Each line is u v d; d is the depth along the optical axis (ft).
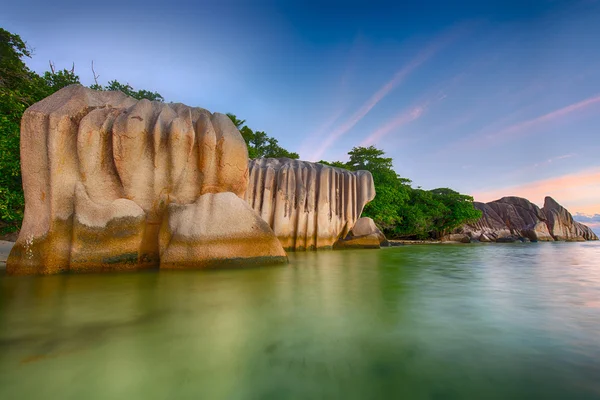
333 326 12.12
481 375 8.41
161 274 22.71
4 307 14.42
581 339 10.77
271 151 100.12
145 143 26.45
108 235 23.58
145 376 8.38
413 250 55.42
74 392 7.67
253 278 21.79
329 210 50.72
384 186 83.35
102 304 15.01
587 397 7.39
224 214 25.99
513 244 91.66
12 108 32.12
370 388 7.83
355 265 31.04
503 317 13.25
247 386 7.93
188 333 11.35
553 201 143.02
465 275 25.14
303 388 7.84
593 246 77.82
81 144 23.86
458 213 107.86
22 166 22.80
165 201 26.86
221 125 29.81
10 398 7.39
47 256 22.30
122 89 63.93
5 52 47.85
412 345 10.32
